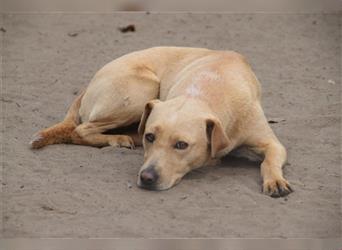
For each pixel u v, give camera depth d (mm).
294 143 12500
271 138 11508
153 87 12656
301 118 13688
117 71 12562
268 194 10430
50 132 12234
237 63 12117
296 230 9578
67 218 9844
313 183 10922
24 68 16672
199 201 10203
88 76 16250
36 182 10836
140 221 9727
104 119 12391
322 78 16109
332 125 13336
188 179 10859
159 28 19453
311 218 9875
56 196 10398
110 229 9539
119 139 12219
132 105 12430
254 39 18656
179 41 18469
